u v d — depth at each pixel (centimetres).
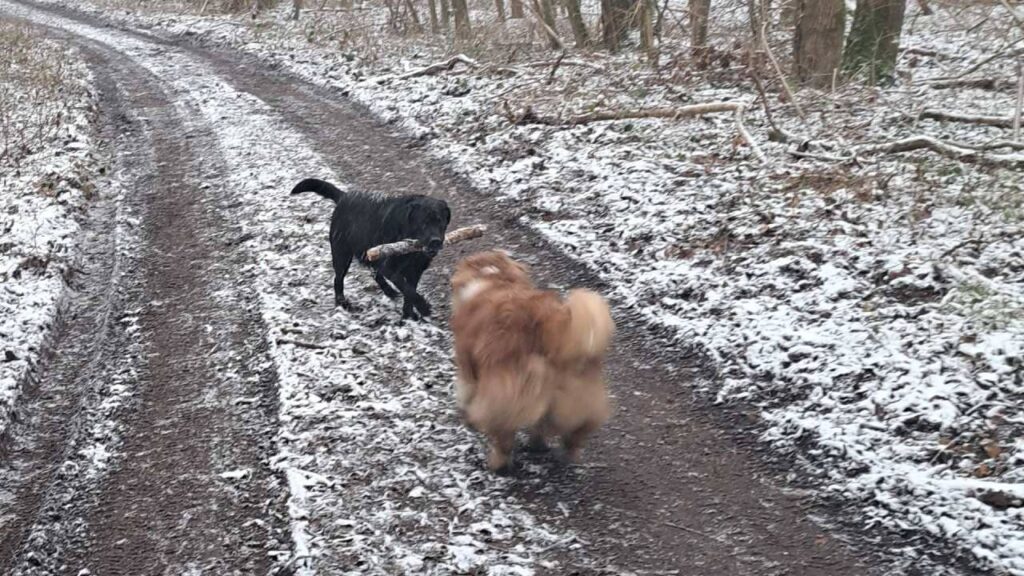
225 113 1762
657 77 1638
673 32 2188
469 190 1237
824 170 1078
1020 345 662
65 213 1213
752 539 538
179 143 1579
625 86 1611
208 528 596
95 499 643
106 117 1792
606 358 777
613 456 634
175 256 1094
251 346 848
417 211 836
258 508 609
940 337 690
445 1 2691
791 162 1142
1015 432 582
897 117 1316
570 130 1381
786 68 1645
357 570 523
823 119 1280
